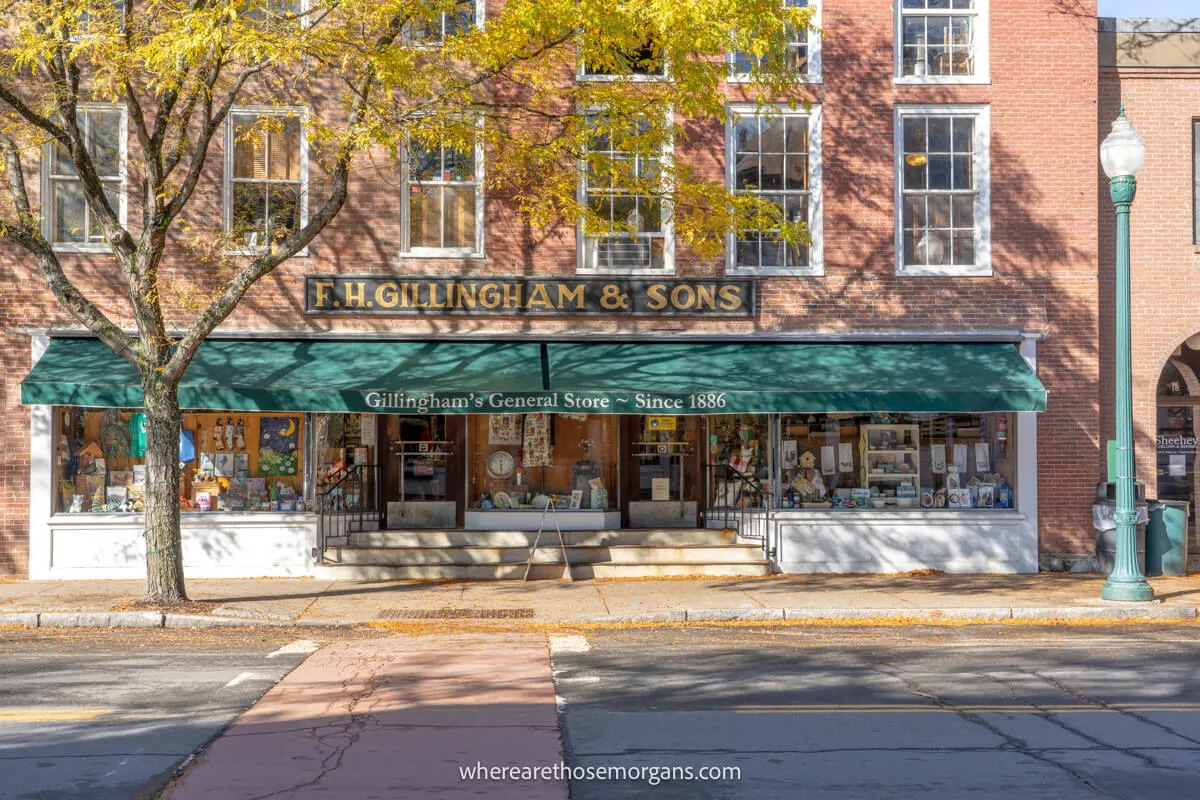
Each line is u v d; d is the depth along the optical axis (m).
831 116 17.27
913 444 17.28
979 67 17.45
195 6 12.61
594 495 17.61
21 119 15.57
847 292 17.19
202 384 15.14
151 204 13.22
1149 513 17.09
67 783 6.27
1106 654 10.81
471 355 16.48
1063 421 17.20
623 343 17.08
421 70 14.38
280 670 9.79
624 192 16.33
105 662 10.28
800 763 6.74
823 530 17.02
